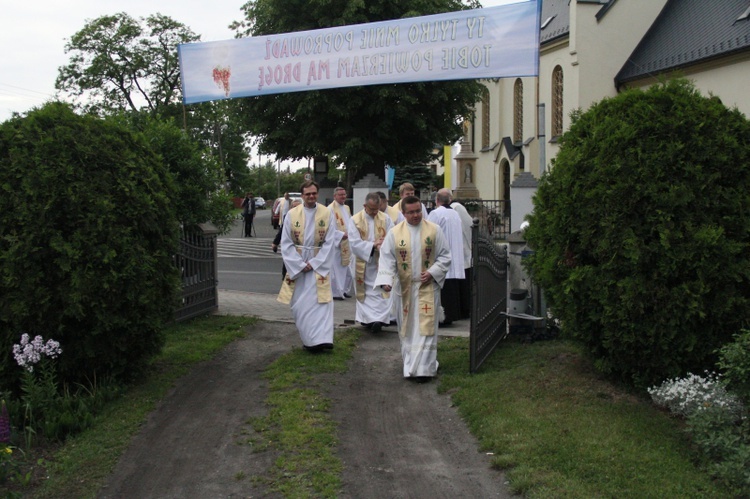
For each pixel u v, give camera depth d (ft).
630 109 20.22
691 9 87.10
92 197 21.18
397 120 82.23
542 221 22.17
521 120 122.11
